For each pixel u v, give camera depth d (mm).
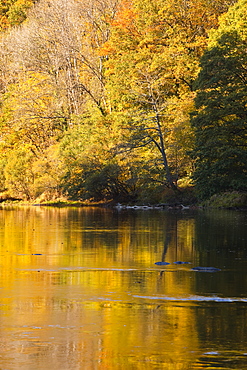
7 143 115625
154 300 17906
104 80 109812
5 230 42125
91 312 16375
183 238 35312
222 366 12180
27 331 14461
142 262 25797
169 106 84875
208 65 65000
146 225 45781
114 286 20109
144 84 90562
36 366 12133
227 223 46594
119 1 117375
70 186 90688
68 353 12914
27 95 115250
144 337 14047
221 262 25562
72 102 116438
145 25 98438
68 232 40188
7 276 22062
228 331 14531
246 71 65625
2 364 12242
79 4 116250
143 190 81312
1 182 109750
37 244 32688
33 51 116250
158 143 85125
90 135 96062
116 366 12156
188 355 12805
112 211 69625
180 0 93312
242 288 19750
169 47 89750
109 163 85812
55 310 16547
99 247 31266
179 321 15453
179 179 84875
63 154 97625
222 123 65000
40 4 131750
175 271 23312
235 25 72375
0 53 133375
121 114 92438
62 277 21844
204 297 18344
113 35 104938
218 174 63406
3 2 174250
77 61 120188
